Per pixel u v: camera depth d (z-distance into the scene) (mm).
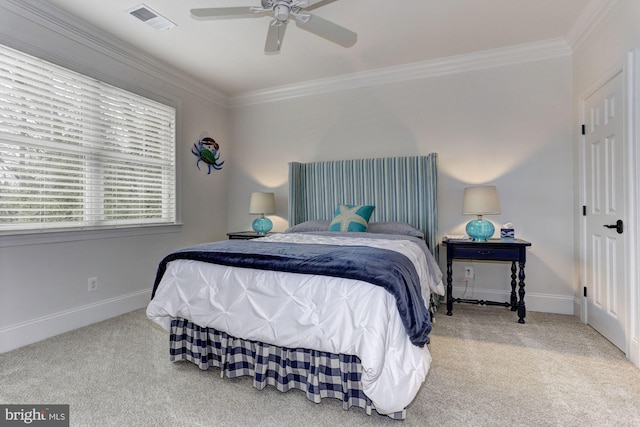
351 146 3930
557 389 1783
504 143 3301
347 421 1531
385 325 1457
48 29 2527
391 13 2629
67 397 1726
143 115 3375
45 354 2238
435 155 3398
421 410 1601
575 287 3051
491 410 1599
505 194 3301
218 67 3605
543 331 2639
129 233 3223
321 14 2635
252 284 1802
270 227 4086
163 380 1896
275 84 4121
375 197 3689
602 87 2492
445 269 3498
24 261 2416
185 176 3904
